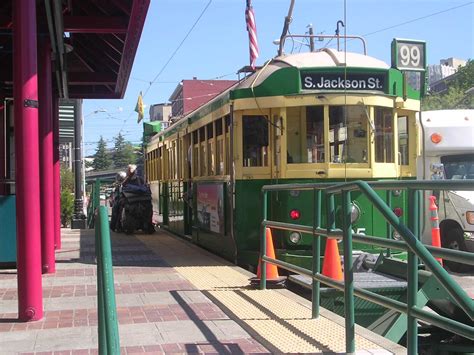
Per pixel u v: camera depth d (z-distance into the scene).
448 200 11.89
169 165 15.53
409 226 3.98
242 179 8.81
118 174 16.47
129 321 5.71
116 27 8.62
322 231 5.38
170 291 7.16
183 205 13.27
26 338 5.17
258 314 5.93
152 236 14.45
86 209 24.77
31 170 5.79
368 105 8.51
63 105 22.41
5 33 8.88
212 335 5.20
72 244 12.76
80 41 10.89
